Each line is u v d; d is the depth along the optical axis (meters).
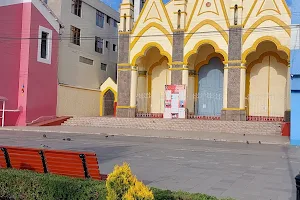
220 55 29.47
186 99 27.08
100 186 5.30
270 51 28.05
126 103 29.22
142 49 28.97
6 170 6.42
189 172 8.94
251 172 9.09
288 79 24.75
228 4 26.89
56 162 6.29
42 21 27.92
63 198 5.60
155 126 25.28
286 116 24.75
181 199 4.91
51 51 28.89
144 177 8.24
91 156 5.91
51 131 22.30
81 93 32.59
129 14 29.67
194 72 30.05
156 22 28.64
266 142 17.55
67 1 31.27
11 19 26.23
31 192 5.95
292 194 6.84
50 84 28.78
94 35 35.28
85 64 33.81
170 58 28.00
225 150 14.11
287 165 10.41
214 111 29.61
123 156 11.59
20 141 15.90
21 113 26.42
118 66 29.64
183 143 16.92
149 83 31.84
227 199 4.88
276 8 24.97
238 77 25.81
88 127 26.03
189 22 27.58
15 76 26.47
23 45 26.80
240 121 23.84
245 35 25.77
